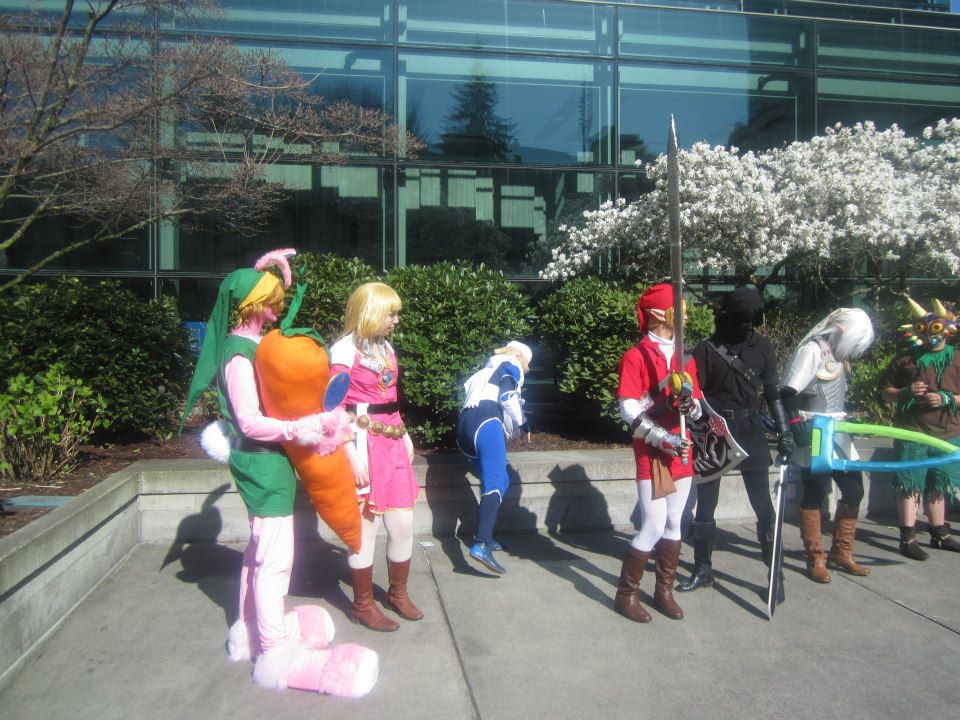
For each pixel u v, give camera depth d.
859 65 10.12
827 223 7.48
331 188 8.79
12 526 3.55
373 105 8.91
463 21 9.12
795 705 2.97
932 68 10.32
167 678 3.11
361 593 3.59
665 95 9.59
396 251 8.91
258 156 7.81
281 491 3.02
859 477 4.47
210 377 3.10
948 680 3.18
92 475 4.76
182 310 8.45
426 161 9.01
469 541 5.03
